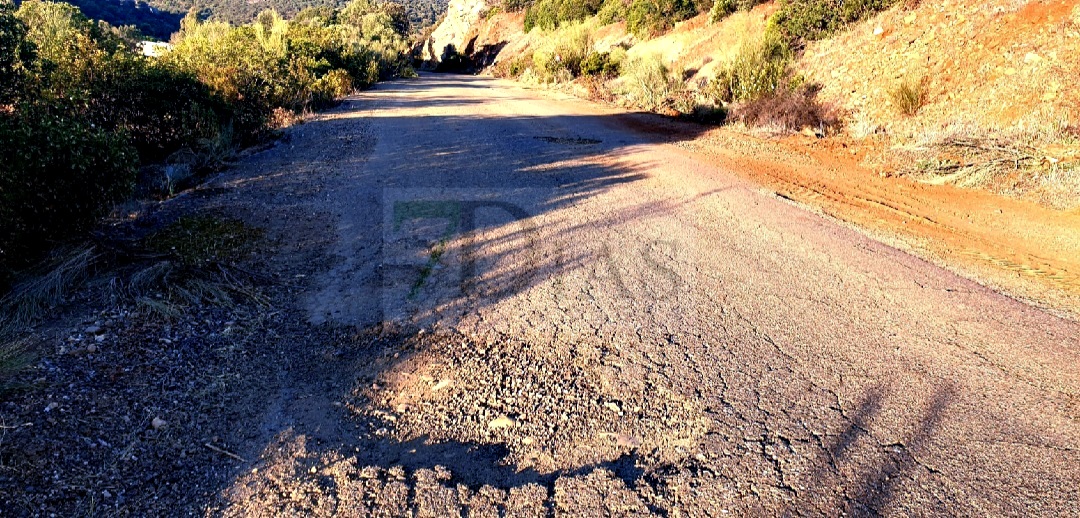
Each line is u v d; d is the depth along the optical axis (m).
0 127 4.29
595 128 13.46
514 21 55.84
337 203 6.77
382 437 2.94
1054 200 7.21
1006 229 6.51
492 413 3.14
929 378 3.52
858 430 3.04
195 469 2.64
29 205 4.22
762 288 4.80
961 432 3.02
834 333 4.06
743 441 2.94
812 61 14.42
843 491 2.62
